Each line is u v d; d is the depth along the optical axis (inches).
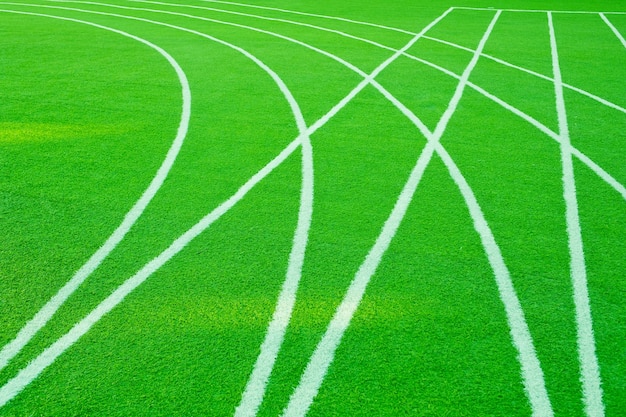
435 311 138.1
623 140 239.3
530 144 235.5
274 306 139.4
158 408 112.0
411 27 482.3
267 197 190.9
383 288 146.1
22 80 312.8
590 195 193.0
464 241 166.4
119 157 219.3
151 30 459.2
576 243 165.5
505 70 345.1
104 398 114.1
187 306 139.2
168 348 126.3
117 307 138.6
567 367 121.8
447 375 119.8
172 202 186.9
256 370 121.0
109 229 170.9
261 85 312.0
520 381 118.4
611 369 121.2
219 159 219.3
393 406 112.7
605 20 509.7
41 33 435.8
